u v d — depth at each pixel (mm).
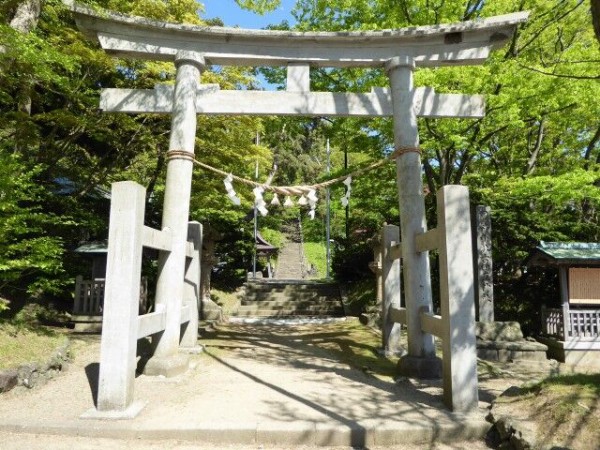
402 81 6254
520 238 11242
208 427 3596
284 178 27016
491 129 9773
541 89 7957
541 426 3373
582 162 12109
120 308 4027
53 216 8328
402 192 5980
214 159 10875
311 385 5062
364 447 3588
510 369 7270
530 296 11227
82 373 5199
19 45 5477
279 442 3578
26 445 3357
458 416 3977
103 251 8359
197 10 9602
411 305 5727
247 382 5109
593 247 9562
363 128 10727
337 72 10219
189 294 6824
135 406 4039
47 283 6582
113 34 6125
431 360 5555
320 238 34438
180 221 5754
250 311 13086
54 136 9805
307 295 14539
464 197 4434
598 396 3518
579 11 9844
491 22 6047
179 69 6219
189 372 5477
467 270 4324
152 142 11086
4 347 4938
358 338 8688
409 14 9281
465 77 7969
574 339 8961
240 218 16062
